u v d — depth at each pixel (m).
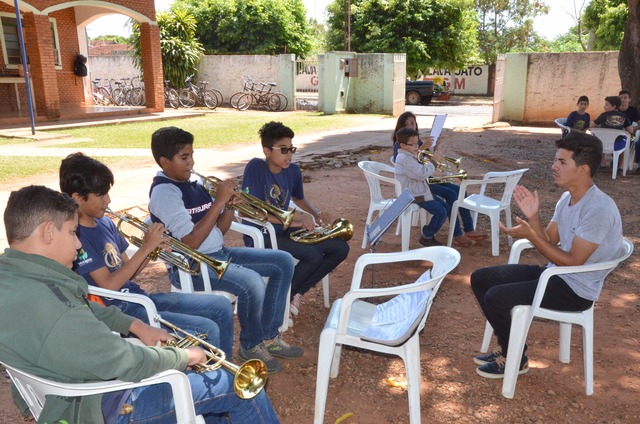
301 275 3.97
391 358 3.71
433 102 31.00
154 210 3.28
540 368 3.56
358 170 9.91
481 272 3.48
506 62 18.50
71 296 1.85
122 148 11.95
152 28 18.62
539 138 14.70
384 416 3.08
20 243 1.84
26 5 14.88
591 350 3.21
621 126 9.50
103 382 1.92
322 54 20.92
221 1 29.89
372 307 3.36
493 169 10.16
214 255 3.55
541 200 7.87
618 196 8.20
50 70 15.74
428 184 5.89
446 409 3.14
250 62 23.66
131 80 24.47
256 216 3.76
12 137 13.06
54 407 1.91
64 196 1.92
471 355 3.72
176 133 3.31
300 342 3.91
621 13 30.78
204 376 2.30
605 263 3.01
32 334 1.74
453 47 29.14
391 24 28.55
